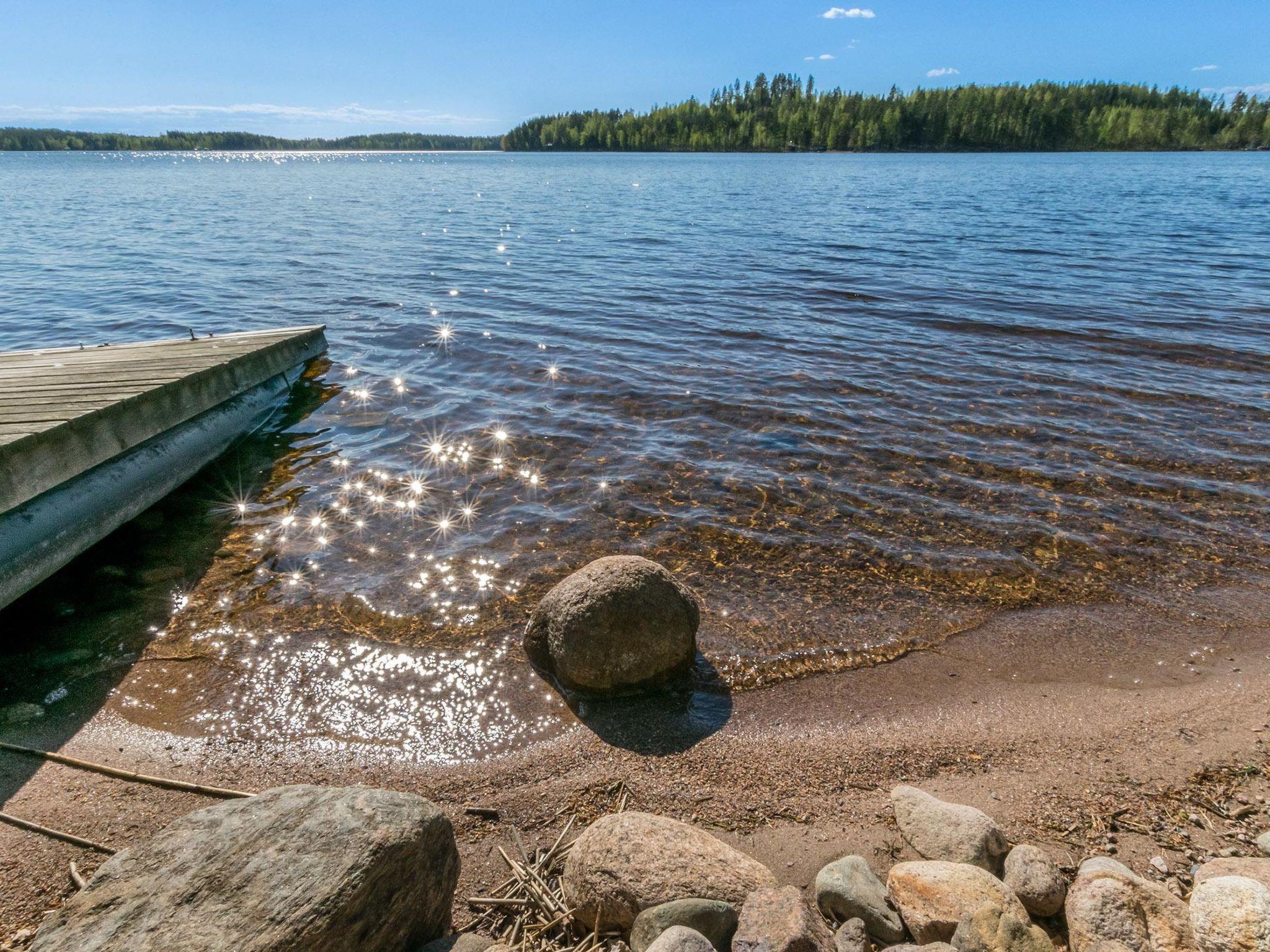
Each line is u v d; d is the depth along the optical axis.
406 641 5.23
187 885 2.49
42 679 4.79
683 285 16.91
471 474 7.87
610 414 9.44
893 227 27.33
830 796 3.94
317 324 13.48
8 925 3.13
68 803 3.82
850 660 5.09
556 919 3.19
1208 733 4.37
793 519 6.95
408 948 2.81
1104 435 8.74
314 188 53.06
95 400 6.71
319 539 6.61
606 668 4.62
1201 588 5.89
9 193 45.66
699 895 3.05
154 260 20.31
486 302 15.32
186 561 6.23
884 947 3.00
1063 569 6.16
